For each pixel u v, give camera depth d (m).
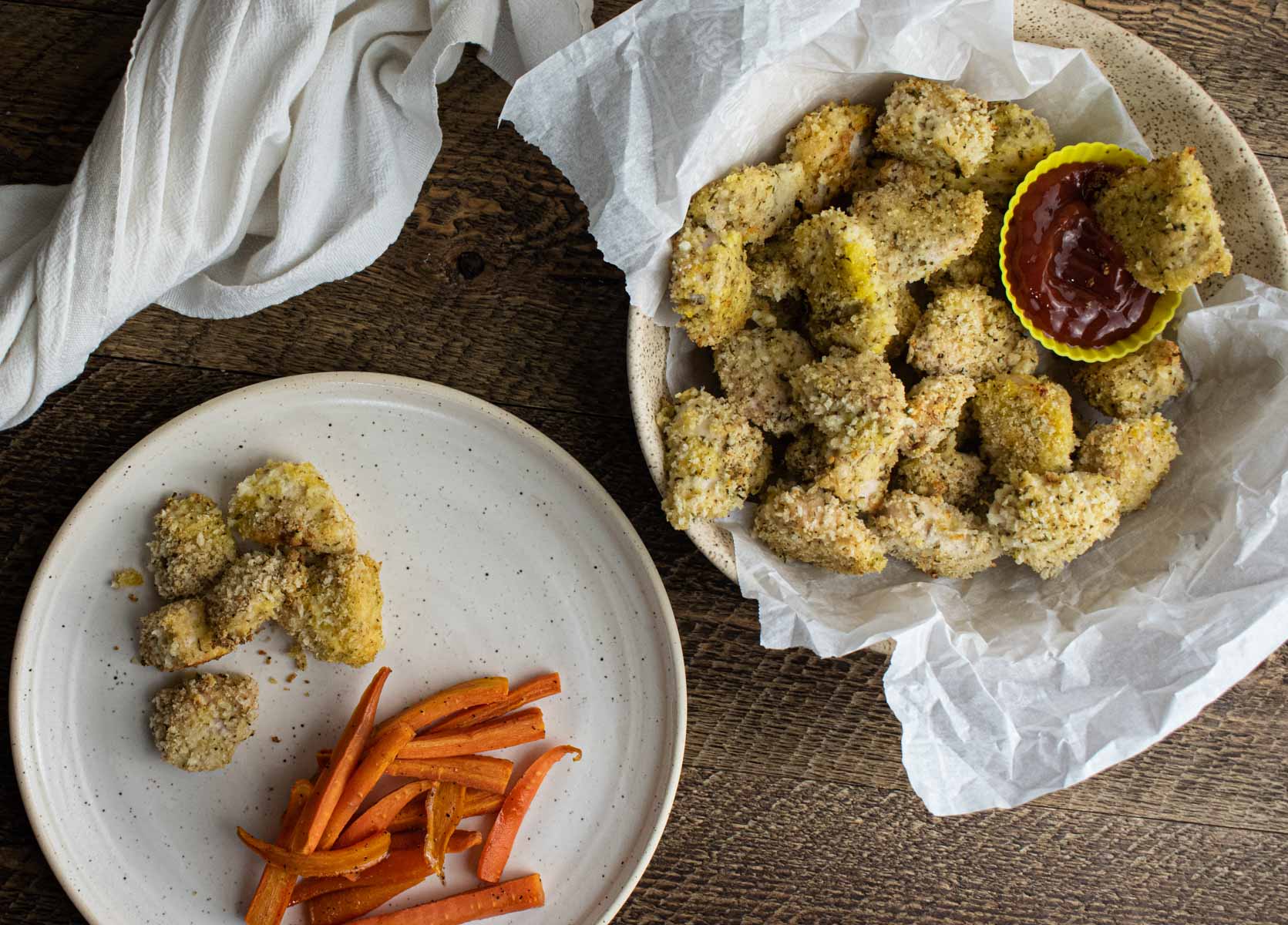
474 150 0.67
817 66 0.63
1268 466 0.63
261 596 0.64
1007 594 0.66
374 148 0.64
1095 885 0.72
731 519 0.65
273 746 0.67
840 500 0.63
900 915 0.71
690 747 0.70
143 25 0.62
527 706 0.68
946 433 0.65
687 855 0.70
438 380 0.68
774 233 0.65
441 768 0.66
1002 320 0.65
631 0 0.67
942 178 0.64
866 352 0.62
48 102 0.66
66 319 0.62
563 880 0.68
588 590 0.68
